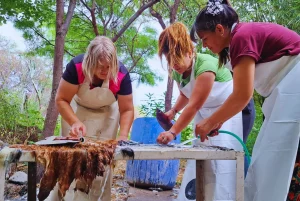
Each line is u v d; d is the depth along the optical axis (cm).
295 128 150
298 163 158
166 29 199
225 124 209
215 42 170
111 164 141
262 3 484
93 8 494
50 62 1029
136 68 793
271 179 151
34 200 176
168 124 221
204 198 185
